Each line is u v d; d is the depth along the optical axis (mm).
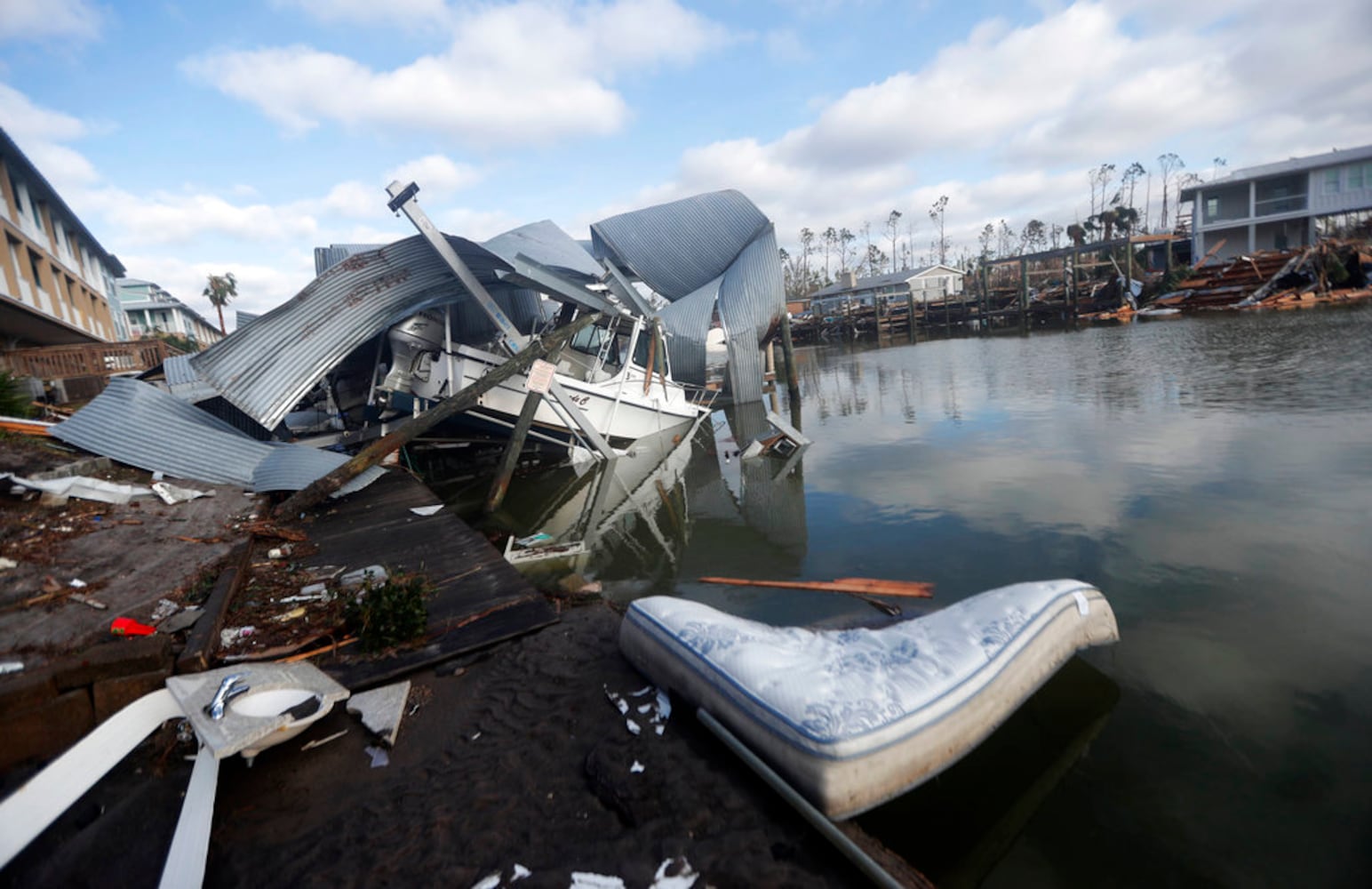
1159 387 14508
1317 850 2828
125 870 2602
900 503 8562
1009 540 6797
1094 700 3936
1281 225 38719
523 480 12594
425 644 4523
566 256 16641
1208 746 3498
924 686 3076
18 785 3123
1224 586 5281
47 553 5320
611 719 3547
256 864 2643
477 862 2590
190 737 3363
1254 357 16906
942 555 6613
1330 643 4371
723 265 20062
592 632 4680
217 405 11445
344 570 6023
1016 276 60094
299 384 9898
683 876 2473
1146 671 4207
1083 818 3053
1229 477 7926
